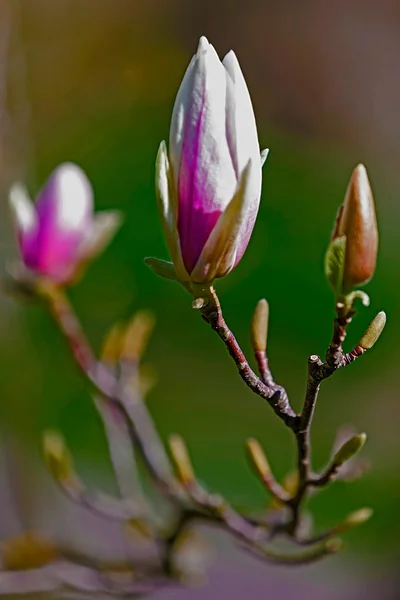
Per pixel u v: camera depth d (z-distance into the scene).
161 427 1.56
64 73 1.80
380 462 1.53
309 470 0.67
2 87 1.24
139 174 1.88
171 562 0.80
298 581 1.41
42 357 1.50
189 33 2.17
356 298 0.63
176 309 1.68
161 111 1.96
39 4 1.72
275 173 2.10
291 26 2.38
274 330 1.69
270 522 0.74
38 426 1.44
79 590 0.81
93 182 1.85
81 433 1.50
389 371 1.63
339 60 2.39
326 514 1.45
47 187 0.81
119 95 1.91
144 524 0.80
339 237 0.63
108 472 1.47
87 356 0.81
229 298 1.71
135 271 1.73
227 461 1.52
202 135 0.62
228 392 1.60
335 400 1.58
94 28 1.84
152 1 2.01
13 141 1.29
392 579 1.42
